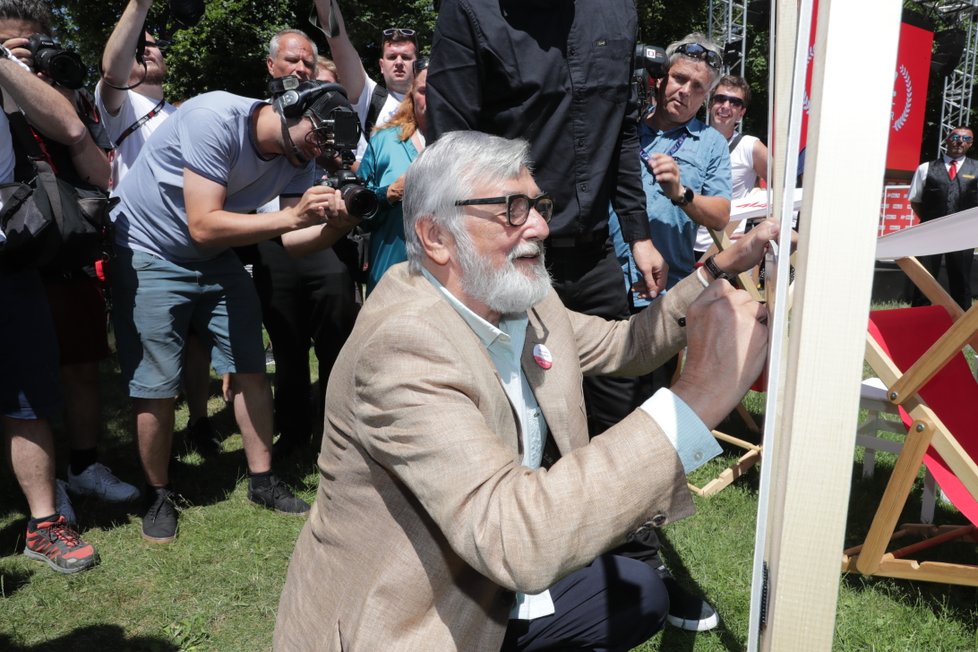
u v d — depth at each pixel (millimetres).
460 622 1312
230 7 15023
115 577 2807
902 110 10547
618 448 1083
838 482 586
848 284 564
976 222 2289
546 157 2344
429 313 1295
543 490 1086
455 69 2297
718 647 2396
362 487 1329
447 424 1170
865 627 2504
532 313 1582
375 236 3221
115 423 4617
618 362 1723
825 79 554
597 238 2523
